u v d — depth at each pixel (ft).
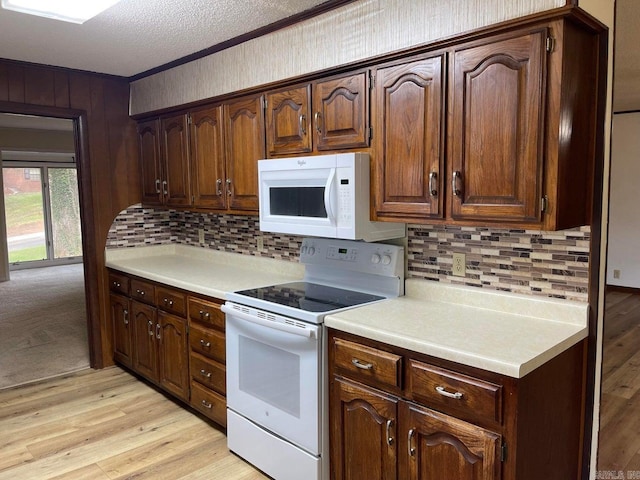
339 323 6.70
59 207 30.89
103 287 12.72
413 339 5.85
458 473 5.54
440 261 7.72
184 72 10.81
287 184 8.21
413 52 6.54
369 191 7.31
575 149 5.77
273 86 8.64
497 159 5.84
